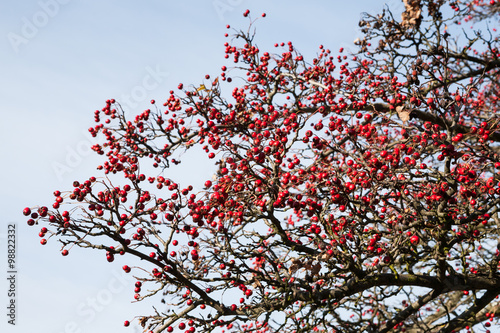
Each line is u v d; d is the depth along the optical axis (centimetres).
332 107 704
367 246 584
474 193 536
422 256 610
